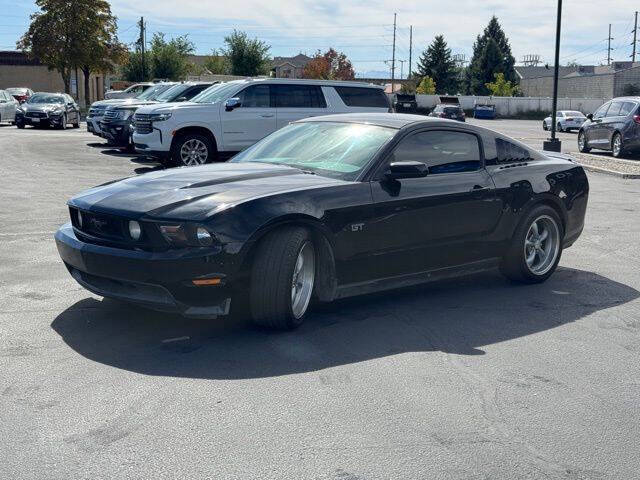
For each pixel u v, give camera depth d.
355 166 5.81
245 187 5.34
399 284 6.02
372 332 5.43
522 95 100.25
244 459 3.47
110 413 3.93
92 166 15.91
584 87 86.38
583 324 5.82
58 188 12.34
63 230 5.64
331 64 97.75
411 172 5.67
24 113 31.05
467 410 4.11
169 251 4.91
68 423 3.80
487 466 3.50
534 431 3.89
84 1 49.66
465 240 6.38
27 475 3.29
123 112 19.20
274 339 5.18
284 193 5.27
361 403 4.15
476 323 5.75
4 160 16.70
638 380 4.67
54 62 50.44
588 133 23.64
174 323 5.46
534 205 6.93
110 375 4.45
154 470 3.35
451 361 4.89
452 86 100.19
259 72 70.69
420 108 73.06
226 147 15.54
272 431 3.77
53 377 4.40
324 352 4.96
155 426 3.79
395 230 5.81
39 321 5.44
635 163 19.70
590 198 13.34
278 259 5.10
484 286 6.95
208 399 4.14
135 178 5.80
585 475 3.45
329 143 6.21
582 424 4.00
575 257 8.36
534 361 4.96
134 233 5.00
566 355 5.10
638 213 11.66
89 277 5.34
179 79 69.69
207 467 3.39
